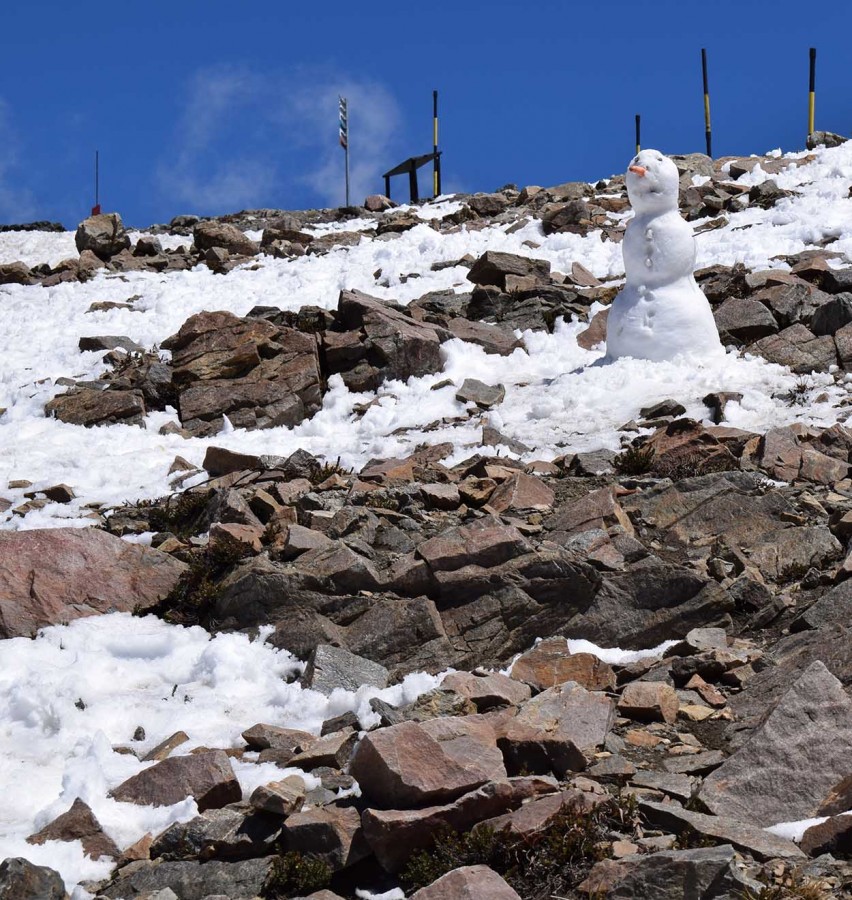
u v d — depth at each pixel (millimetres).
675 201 17547
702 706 9219
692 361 17203
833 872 6949
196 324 19391
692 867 6625
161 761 8484
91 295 26422
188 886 7492
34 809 8484
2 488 15453
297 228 31875
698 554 11688
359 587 11000
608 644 10477
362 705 9352
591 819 7406
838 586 10273
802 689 8188
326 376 19281
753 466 13492
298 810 7859
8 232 35344
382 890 7391
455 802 7543
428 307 22188
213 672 10297
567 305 21625
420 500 13266
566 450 15047
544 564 10688
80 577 11609
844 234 23188
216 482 14812
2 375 20969
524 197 32469
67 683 9961
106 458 16469
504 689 9461
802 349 17391
